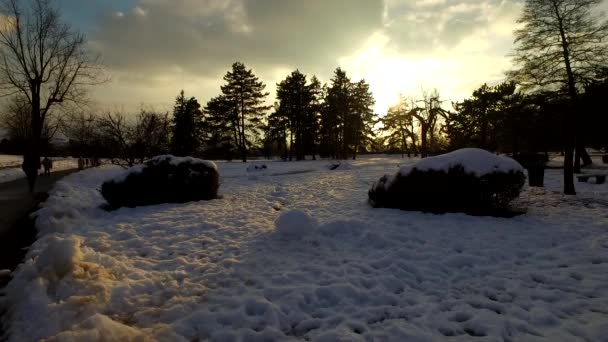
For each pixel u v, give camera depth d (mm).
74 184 15445
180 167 9891
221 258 4992
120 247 5516
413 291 3965
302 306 3594
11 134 34406
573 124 11141
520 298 3744
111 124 19172
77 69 17062
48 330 3031
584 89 11414
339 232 6250
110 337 2791
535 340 2959
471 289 3996
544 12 11367
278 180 17000
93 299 3477
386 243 5645
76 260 4113
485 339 2953
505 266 4695
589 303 3578
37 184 17703
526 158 21781
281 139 48531
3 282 4285
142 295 3795
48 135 28406
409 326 3176
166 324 3205
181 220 7340
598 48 10883
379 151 65125
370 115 52344
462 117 32906
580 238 5836
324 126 50125
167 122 20891
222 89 43969
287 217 5977
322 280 4160
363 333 3070
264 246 5504
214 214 8016
